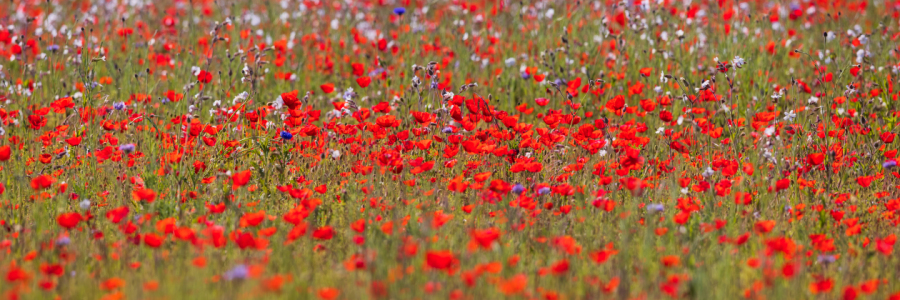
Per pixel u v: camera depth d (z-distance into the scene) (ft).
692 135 19.10
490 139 18.15
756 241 12.55
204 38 26.66
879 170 16.92
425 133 18.43
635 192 13.09
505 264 11.22
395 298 10.04
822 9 30.86
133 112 20.94
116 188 15.62
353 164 16.75
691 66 25.16
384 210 14.05
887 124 18.84
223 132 18.70
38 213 13.25
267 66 26.11
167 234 12.67
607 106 18.53
